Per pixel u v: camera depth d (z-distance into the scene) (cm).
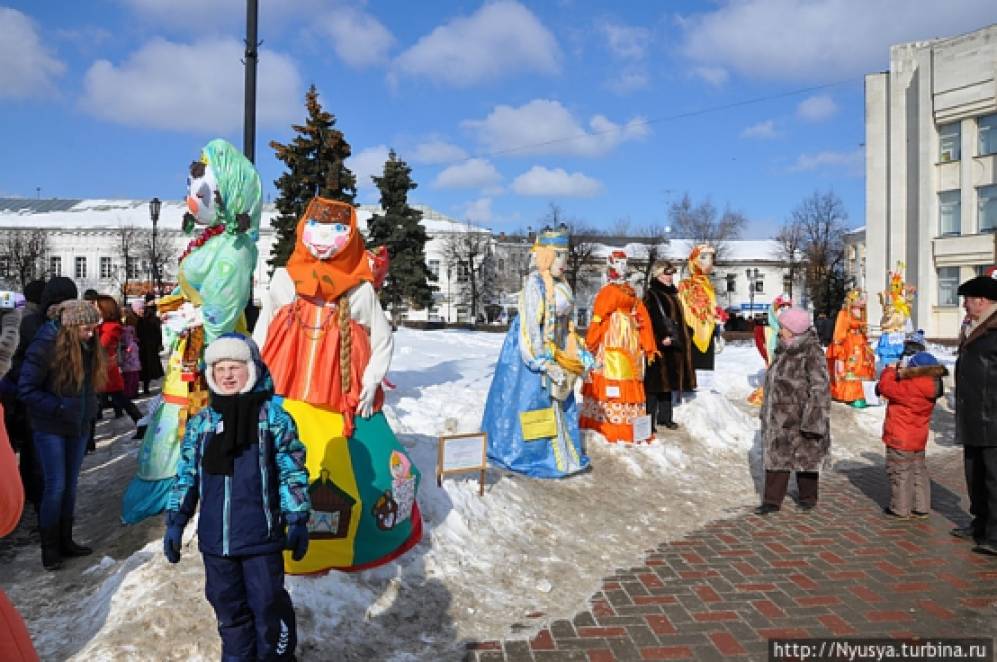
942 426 1162
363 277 459
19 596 429
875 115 3578
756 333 1113
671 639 411
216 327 522
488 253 6022
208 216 529
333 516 423
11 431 589
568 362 692
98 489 643
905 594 480
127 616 371
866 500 727
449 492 563
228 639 309
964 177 3156
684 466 810
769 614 446
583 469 711
